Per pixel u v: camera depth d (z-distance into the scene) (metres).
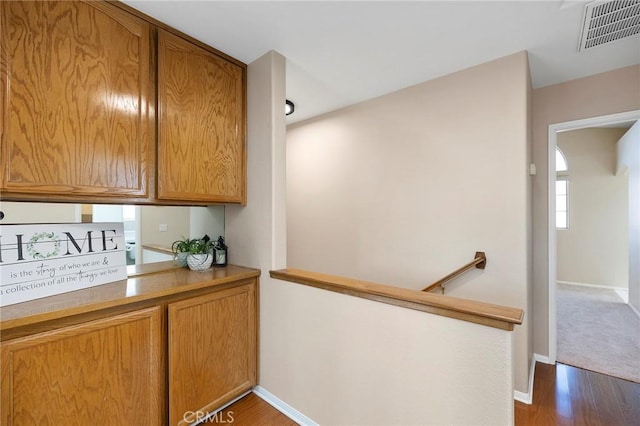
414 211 2.36
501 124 1.93
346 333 1.50
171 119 1.56
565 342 2.77
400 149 2.44
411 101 2.37
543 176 2.39
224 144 1.84
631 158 3.90
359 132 2.72
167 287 1.44
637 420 1.72
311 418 1.65
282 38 1.70
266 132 1.86
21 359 1.02
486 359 1.10
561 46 1.79
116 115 1.36
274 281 1.83
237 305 1.79
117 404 1.27
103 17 1.32
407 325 1.30
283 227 1.90
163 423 1.44
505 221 1.92
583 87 2.22
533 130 2.42
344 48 1.81
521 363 1.88
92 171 1.28
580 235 5.12
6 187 1.05
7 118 1.06
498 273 1.94
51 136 1.16
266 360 1.89
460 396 1.16
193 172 1.67
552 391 1.99
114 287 1.42
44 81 1.15
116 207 1.57
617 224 4.88
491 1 1.39
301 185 3.24
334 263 2.93
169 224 1.86
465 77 2.08
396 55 1.90
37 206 1.28
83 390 1.17
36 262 1.20
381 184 2.57
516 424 1.69
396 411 1.34
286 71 2.11
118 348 1.27
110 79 1.34
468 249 2.08
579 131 5.14
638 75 2.02
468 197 2.08
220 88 1.82
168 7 1.42
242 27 1.59
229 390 1.75
